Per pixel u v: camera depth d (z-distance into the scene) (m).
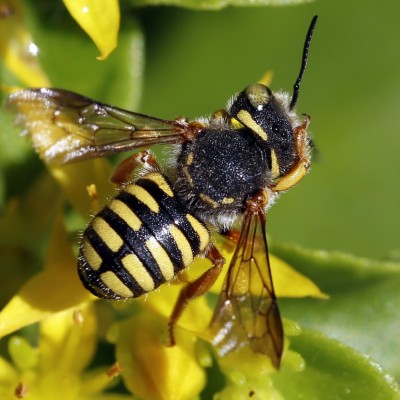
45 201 0.07
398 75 0.09
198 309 0.07
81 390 0.07
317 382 0.07
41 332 0.07
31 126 0.07
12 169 0.08
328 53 0.08
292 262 0.07
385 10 0.08
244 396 0.07
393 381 0.07
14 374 0.07
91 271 0.07
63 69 0.08
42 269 0.07
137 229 0.07
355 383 0.07
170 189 0.07
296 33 0.08
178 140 0.07
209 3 0.07
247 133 0.07
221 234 0.07
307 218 0.09
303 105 0.08
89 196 0.07
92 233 0.07
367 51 0.09
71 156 0.07
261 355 0.07
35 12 0.08
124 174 0.07
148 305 0.07
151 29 0.08
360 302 0.07
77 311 0.07
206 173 0.07
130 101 0.08
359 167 0.09
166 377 0.07
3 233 0.07
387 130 0.09
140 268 0.07
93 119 0.07
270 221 0.08
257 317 0.07
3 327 0.07
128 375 0.07
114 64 0.08
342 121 0.09
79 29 0.08
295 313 0.07
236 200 0.07
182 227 0.07
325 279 0.07
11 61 0.07
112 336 0.07
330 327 0.07
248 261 0.07
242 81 0.08
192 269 0.07
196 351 0.07
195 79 0.08
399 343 0.07
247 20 0.08
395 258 0.08
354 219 0.09
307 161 0.07
